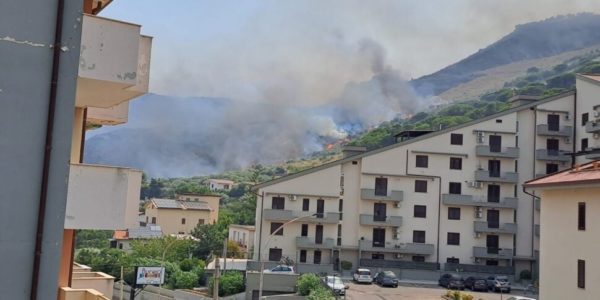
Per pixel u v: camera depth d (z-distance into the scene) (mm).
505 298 45156
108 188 8711
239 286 43344
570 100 58781
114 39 8250
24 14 6457
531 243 57125
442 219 57031
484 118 58000
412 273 55188
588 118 56281
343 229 56500
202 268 49875
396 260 56188
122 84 8391
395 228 56562
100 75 8148
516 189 57688
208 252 68812
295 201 55438
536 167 58031
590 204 20062
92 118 13250
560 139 58375
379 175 56812
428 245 56000
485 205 56812
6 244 6305
